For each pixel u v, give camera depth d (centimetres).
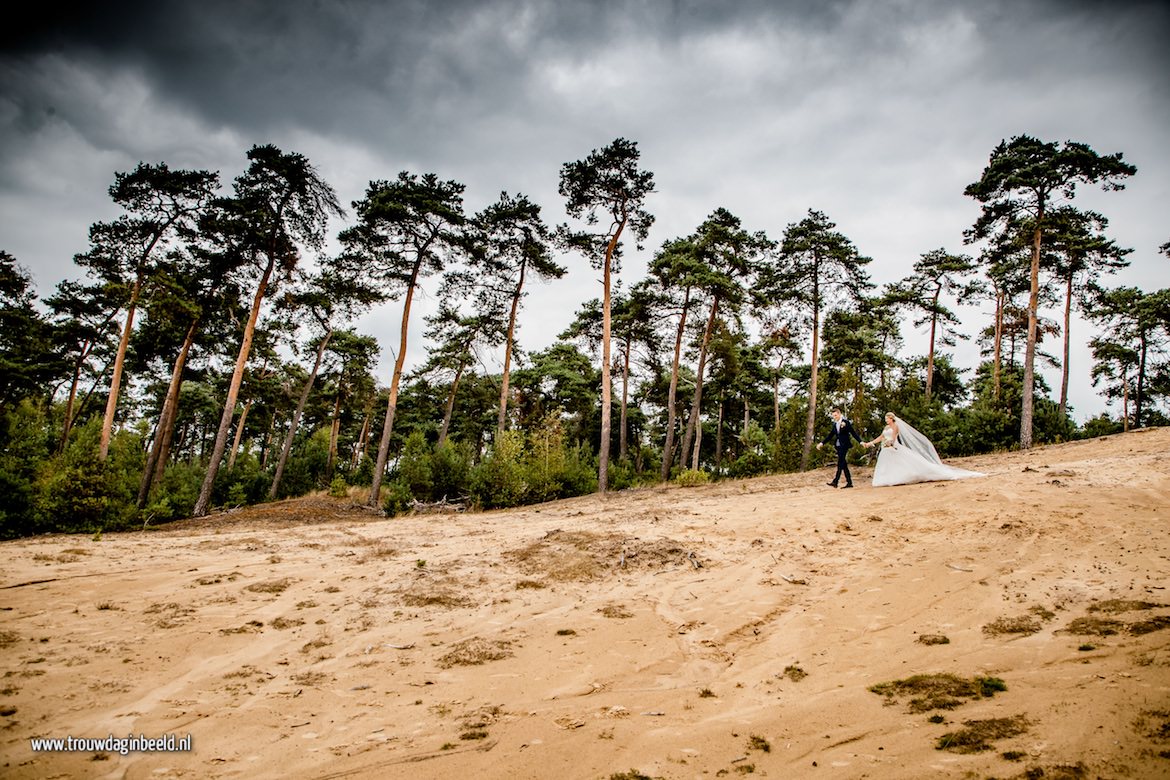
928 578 607
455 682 443
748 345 3491
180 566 794
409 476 2238
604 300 2111
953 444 1991
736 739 328
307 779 302
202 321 2281
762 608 587
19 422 1750
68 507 1409
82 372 2686
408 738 350
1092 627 426
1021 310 2667
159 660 482
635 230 2214
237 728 367
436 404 3981
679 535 885
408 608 627
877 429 2206
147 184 1933
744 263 2588
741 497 1281
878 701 357
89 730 360
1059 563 592
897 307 3228
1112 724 275
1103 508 757
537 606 630
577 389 3750
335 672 467
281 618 598
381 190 2162
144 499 1920
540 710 387
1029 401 1927
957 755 273
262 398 3288
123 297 2038
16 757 321
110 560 824
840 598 589
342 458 4319
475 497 1964
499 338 2967
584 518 1147
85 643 509
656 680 436
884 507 936
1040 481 949
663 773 294
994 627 462
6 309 2247
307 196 2081
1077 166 1973
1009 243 2252
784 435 2411
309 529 1227
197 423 4122
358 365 3459
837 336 2948
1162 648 363
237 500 2383
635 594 656
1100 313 3061
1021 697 328
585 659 482
